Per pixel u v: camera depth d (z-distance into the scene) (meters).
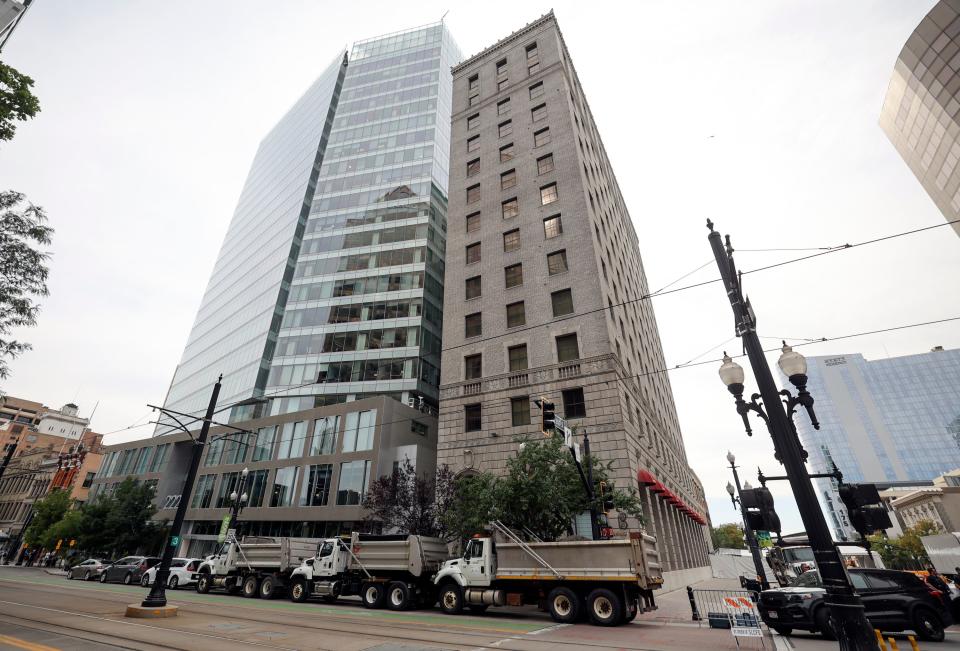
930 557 26.61
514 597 14.15
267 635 10.19
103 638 9.48
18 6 13.15
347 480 34.25
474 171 37.12
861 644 6.08
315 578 18.86
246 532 37.81
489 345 28.97
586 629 11.57
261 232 72.00
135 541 41.25
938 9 46.97
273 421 42.34
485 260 32.28
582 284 27.56
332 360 47.28
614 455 22.42
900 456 149.88
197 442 15.77
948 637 10.82
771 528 8.91
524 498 16.83
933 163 53.66
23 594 18.11
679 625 12.52
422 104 64.44
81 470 65.75
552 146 33.72
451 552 21.88
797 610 11.01
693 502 51.44
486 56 42.50
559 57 37.28
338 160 63.16
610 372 24.30
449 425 28.05
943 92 48.56
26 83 13.25
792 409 8.15
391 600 16.50
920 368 159.38
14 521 64.00
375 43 76.44
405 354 45.59
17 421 98.00
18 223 14.24
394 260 51.72
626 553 12.75
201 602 17.62
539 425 24.97
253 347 55.56
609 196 44.84
